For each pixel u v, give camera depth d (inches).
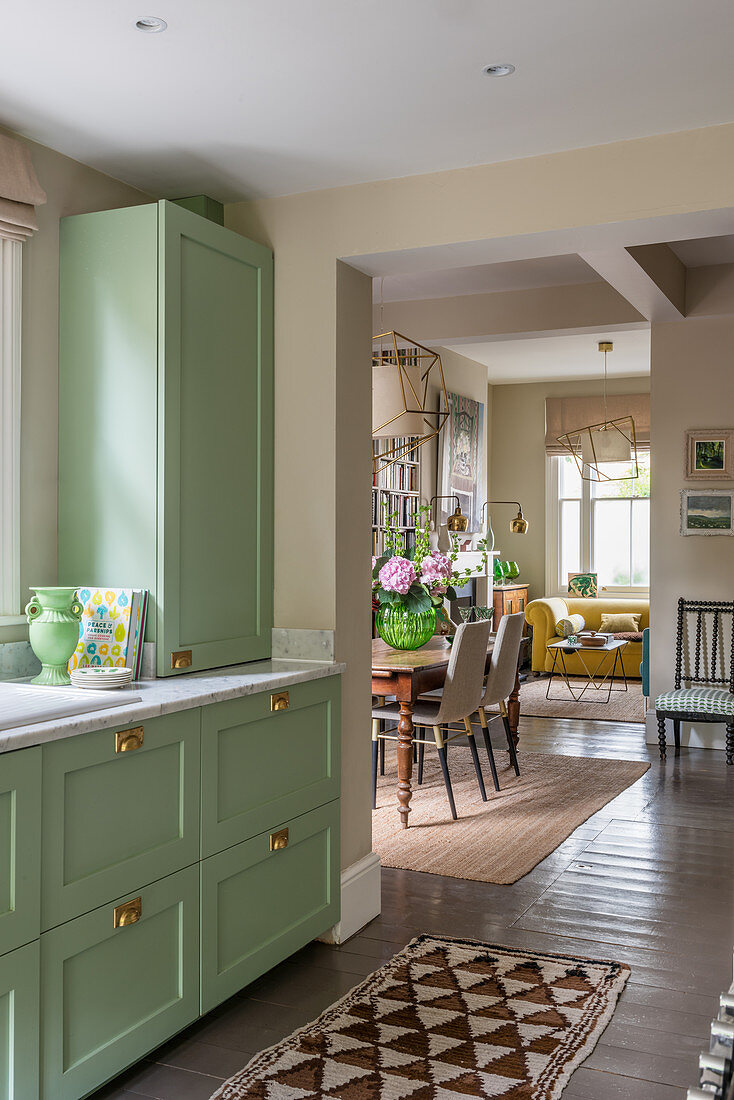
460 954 125.3
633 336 319.6
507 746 258.2
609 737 270.8
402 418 192.2
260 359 131.6
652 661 256.2
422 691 187.8
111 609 113.0
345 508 133.8
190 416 117.6
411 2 87.0
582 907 142.6
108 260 116.4
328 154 121.2
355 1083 94.3
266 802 115.1
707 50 95.8
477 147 119.3
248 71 100.1
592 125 113.3
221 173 127.3
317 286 132.6
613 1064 98.7
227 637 125.0
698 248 222.4
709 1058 36.7
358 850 137.6
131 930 94.1
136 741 93.7
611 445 373.7
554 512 420.2
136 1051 93.8
